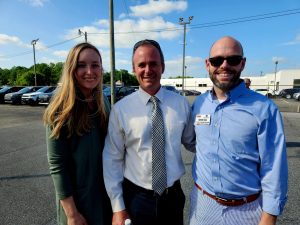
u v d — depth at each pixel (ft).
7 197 11.80
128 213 6.13
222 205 5.63
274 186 5.08
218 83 5.70
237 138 5.36
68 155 5.59
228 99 5.57
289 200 11.09
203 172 5.90
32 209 10.66
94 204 5.86
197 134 6.02
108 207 6.29
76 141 5.60
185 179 13.61
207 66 6.16
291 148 20.30
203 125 5.86
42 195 11.99
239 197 5.50
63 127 5.41
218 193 5.63
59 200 5.69
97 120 6.09
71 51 5.70
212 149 5.65
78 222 5.57
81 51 5.68
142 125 5.89
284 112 52.75
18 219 9.89
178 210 6.35
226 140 5.47
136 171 6.00
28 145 22.54
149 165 5.87
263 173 5.28
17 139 25.29
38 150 20.67
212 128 5.71
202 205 5.94
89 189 5.76
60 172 5.45
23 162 17.29
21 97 70.33
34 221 9.76
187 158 17.51
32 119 41.47
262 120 5.22
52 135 5.32
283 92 110.63
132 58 6.27
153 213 5.89
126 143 6.10
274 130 5.21
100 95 6.11
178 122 6.08
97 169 5.92
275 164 5.11
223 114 5.58
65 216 5.70
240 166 5.40
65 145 5.50
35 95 67.72
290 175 14.14
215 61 5.70
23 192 12.34
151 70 5.91
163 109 6.06
